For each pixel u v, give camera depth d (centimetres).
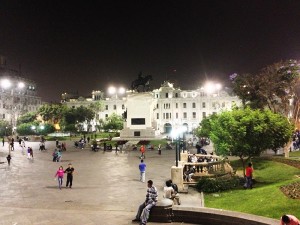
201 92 13025
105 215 1502
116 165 3656
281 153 3975
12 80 13625
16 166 3653
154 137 6825
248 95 4288
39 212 1570
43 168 3475
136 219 1371
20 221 1410
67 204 1838
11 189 2305
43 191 2230
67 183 2378
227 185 2197
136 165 3634
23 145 6228
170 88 13275
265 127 2330
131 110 6994
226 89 12700
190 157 3328
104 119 13950
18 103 13725
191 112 12950
